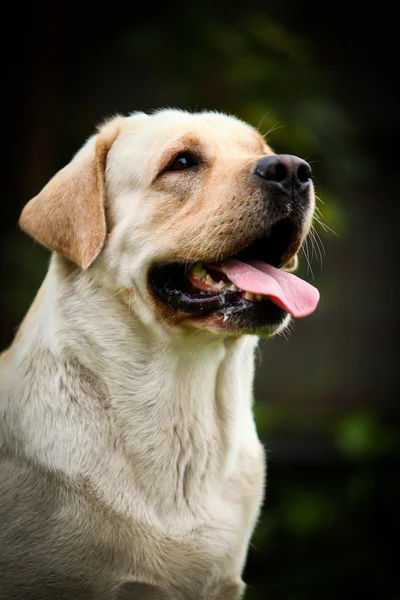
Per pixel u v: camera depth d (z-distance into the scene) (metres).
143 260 5.86
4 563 5.74
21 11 14.54
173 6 13.80
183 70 13.06
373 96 17.27
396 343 18.11
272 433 14.76
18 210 14.54
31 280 12.58
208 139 6.11
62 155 15.30
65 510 5.71
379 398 17.94
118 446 5.84
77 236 5.93
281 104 12.25
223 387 6.03
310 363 17.81
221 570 5.97
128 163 6.16
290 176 5.66
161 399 5.86
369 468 12.55
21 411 5.94
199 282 5.87
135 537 5.71
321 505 11.46
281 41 12.65
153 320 5.87
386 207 17.92
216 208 5.74
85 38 15.62
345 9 16.78
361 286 18.02
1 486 5.87
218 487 6.07
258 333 5.62
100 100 15.81
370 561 10.41
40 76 14.61
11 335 13.57
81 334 5.96
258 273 5.62
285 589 9.95
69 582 5.70
